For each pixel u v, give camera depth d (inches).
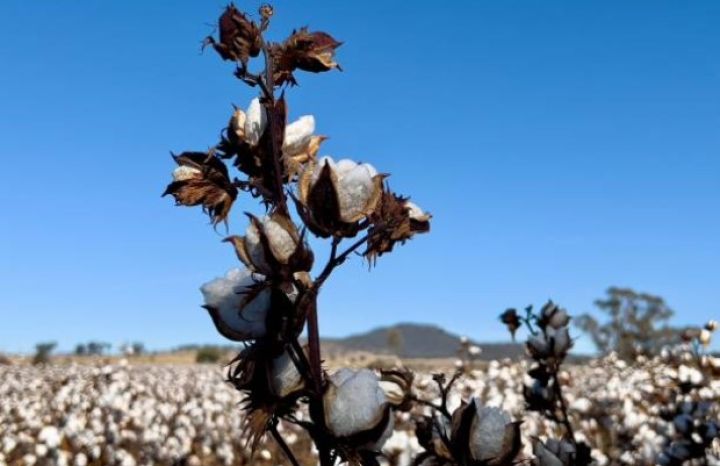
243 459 140.6
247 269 26.7
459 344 170.7
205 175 28.5
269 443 138.3
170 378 326.6
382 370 33.6
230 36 28.3
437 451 31.0
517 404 129.5
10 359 538.6
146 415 165.6
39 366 466.0
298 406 26.1
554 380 60.7
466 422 30.2
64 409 176.6
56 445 126.6
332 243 25.7
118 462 130.6
